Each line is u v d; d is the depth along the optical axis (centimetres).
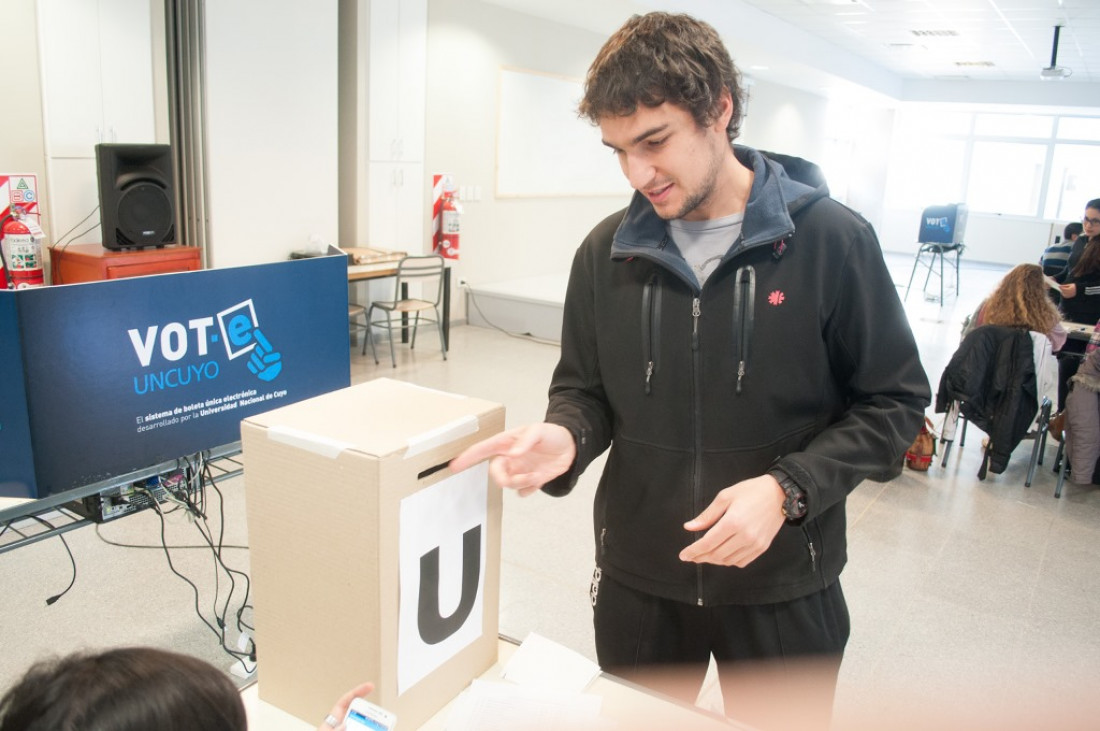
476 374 523
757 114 1058
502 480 86
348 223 568
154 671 57
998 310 373
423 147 601
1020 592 283
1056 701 216
